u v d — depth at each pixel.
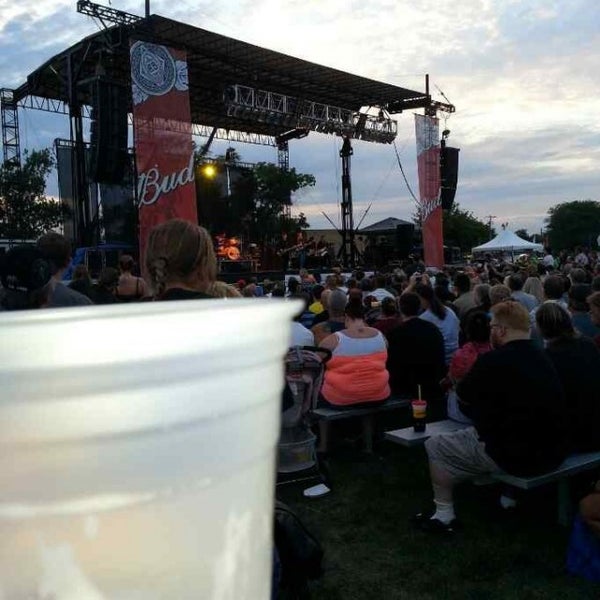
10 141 22.80
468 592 2.86
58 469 0.45
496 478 3.25
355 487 4.16
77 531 0.47
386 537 3.43
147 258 1.74
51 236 2.98
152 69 11.07
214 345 0.52
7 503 0.45
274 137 25.70
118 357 0.46
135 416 0.47
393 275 10.26
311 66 16.72
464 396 3.23
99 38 13.26
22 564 0.46
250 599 0.59
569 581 2.93
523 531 3.46
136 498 0.48
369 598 2.83
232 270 19.59
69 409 0.45
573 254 28.23
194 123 22.77
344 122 20.36
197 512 0.52
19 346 0.44
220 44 14.99
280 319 0.62
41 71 15.82
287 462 3.87
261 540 0.61
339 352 4.61
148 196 11.09
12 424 0.44
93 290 4.57
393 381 5.01
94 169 12.69
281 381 0.64
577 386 3.37
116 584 0.48
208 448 0.53
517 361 3.09
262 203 25.25
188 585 0.52
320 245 23.16
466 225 48.41
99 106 12.42
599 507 2.87
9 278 2.30
